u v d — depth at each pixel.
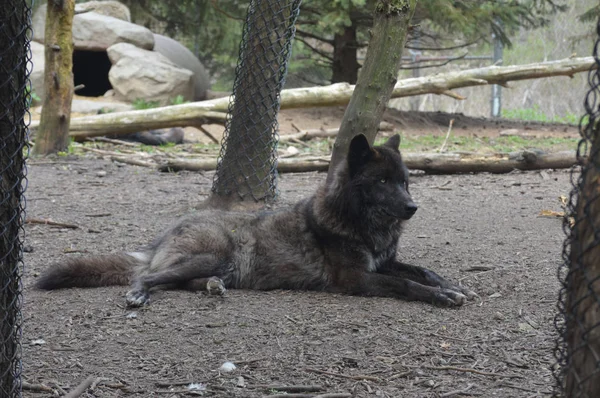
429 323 4.50
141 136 14.03
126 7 19.48
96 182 10.02
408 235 7.18
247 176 7.78
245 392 3.44
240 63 7.71
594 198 2.21
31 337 4.18
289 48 7.81
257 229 5.51
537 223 7.58
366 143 5.17
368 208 5.20
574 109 28.31
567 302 2.42
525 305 4.86
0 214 2.69
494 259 6.18
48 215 7.86
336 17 15.27
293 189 9.56
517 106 29.09
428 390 3.47
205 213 5.72
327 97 12.95
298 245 5.38
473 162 10.70
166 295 5.09
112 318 4.54
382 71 6.62
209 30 21.89
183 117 12.80
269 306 4.86
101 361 3.83
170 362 3.82
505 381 3.57
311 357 3.89
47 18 11.76
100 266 5.34
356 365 3.79
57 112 12.01
